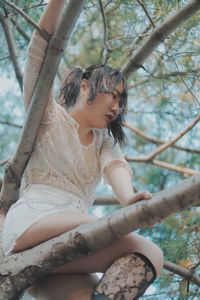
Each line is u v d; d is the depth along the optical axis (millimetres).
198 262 3471
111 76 2650
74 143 2658
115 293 2363
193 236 3725
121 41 3920
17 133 5473
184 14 3088
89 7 4012
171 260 3641
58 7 2627
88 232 2391
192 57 3525
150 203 2266
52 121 2658
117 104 2670
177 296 3539
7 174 2861
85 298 2488
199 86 3604
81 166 2660
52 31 2639
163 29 3195
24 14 2672
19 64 4188
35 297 2637
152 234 4082
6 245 2582
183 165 5246
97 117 2670
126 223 2312
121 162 2711
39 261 2488
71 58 4852
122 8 3631
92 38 4723
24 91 2723
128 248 2439
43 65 2637
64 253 2439
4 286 2541
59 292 2533
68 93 2762
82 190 2668
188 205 2217
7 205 2977
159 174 5691
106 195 3957
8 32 4117
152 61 3611
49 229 2490
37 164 2662
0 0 2857
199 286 3455
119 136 2764
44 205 2557
